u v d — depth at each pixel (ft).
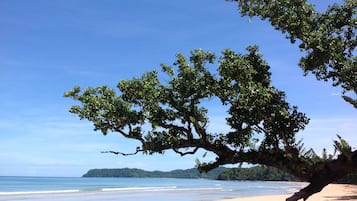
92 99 23.13
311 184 22.74
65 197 147.23
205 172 24.31
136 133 23.72
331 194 168.14
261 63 25.02
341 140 22.34
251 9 25.88
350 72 22.77
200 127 23.76
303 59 24.35
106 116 23.17
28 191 187.01
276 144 23.61
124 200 134.31
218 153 23.89
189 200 134.72
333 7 24.35
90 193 174.70
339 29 23.98
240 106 23.57
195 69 24.31
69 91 23.47
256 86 23.52
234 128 24.20
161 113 23.71
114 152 24.39
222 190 222.28
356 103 23.02
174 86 24.25
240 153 23.80
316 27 24.29
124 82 23.93
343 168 22.25
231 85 24.02
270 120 23.40
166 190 211.20
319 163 23.11
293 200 22.98
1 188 237.04
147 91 23.72
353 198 139.95
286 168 23.44
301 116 23.54
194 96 23.85
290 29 24.29
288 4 24.72
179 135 23.98
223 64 23.94
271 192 204.54
